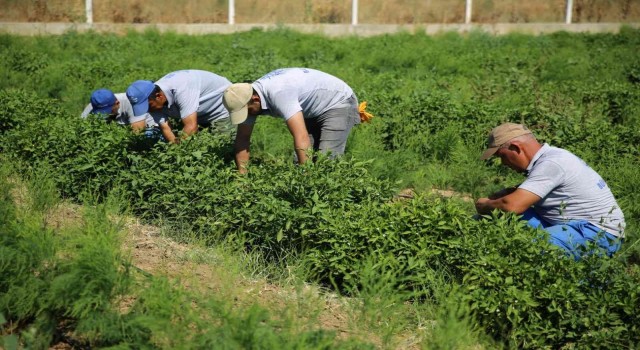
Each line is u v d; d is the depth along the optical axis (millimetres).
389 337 6551
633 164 11789
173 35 27578
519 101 15281
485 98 15852
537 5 34062
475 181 11367
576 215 7562
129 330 6125
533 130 12852
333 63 22344
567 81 18391
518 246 7066
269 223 8156
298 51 24344
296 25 31359
